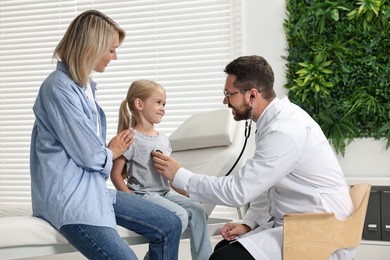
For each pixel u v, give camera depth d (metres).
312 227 2.09
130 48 4.27
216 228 2.73
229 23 4.02
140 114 2.59
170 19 4.18
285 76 3.80
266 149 2.18
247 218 2.53
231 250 2.17
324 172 2.24
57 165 2.15
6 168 4.52
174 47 4.16
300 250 2.08
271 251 2.14
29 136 4.50
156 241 2.30
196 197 2.31
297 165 2.22
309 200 2.23
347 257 2.18
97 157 2.15
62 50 2.22
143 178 2.53
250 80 2.30
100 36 2.18
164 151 2.57
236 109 2.36
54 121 2.13
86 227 2.08
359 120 3.63
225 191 2.22
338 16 3.58
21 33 4.57
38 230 2.17
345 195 2.27
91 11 2.24
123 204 2.29
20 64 4.55
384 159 3.60
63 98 2.13
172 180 2.37
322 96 3.64
